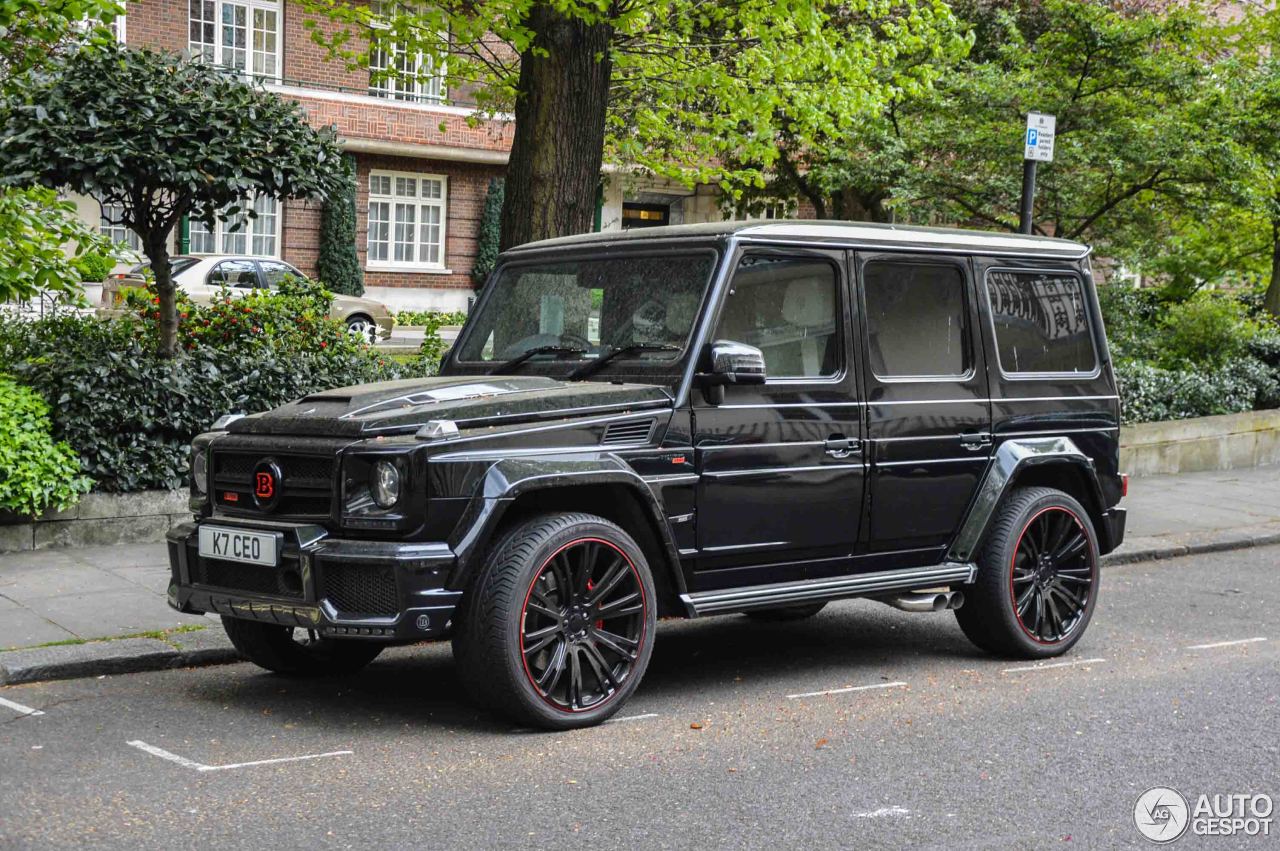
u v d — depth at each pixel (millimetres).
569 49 10000
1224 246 21297
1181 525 11922
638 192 32250
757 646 7395
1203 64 15648
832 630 7871
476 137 30578
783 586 6137
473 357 6684
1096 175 15141
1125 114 15070
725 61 13500
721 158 21141
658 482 5656
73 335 10516
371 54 12914
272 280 23156
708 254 6023
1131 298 18750
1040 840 4312
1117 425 7492
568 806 4512
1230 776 5066
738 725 5645
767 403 6035
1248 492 13914
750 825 4379
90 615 7113
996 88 14953
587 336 6293
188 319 11836
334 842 4109
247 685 6180
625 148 13969
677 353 5875
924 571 6605
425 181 31016
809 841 4246
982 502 6793
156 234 9789
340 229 28922
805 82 12938
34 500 8602
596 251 6465
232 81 9555
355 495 5156
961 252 6871
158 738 5238
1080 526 7148
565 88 10031
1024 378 7059
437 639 5379
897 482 6477
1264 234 20922
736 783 4828
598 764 5004
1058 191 15219
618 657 5598
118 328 10734
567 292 6461
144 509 9141
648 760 5078
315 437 5371
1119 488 7496
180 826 4211
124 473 9094
